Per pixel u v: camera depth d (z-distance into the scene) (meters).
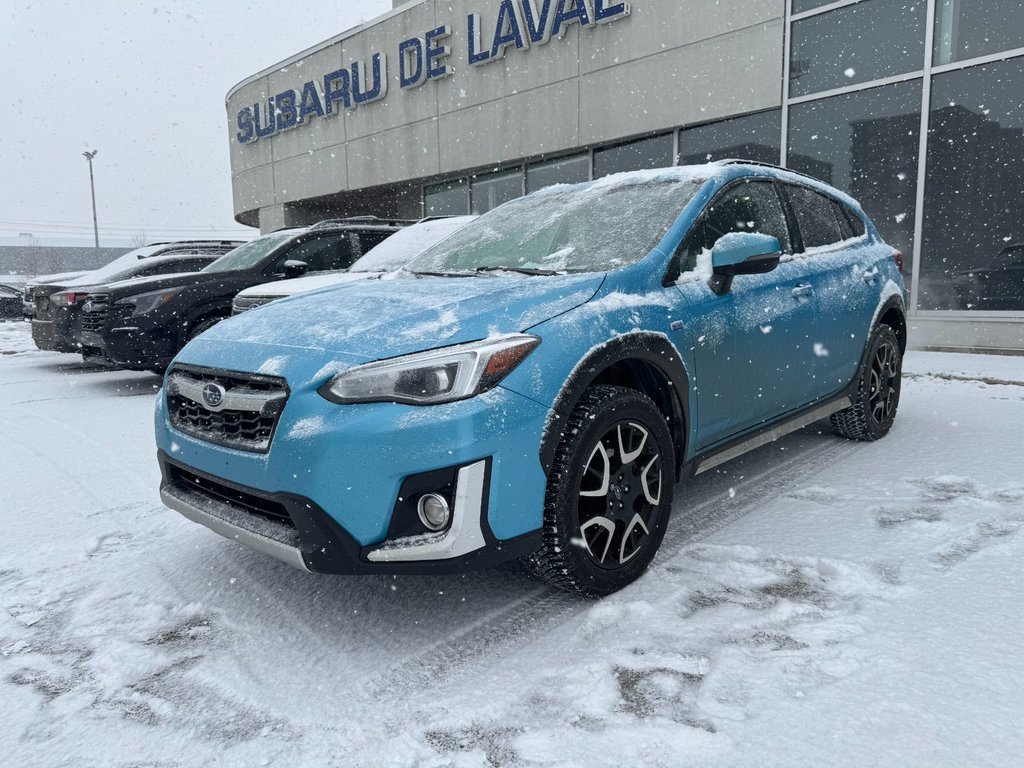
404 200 15.67
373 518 1.96
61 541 3.04
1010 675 1.75
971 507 2.92
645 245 2.78
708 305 2.75
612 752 1.57
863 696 1.70
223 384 2.28
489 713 1.74
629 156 10.62
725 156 9.52
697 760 1.52
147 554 2.89
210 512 2.33
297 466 1.99
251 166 17.84
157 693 1.92
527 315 2.23
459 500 1.96
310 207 17.41
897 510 2.94
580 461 2.17
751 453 3.95
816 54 8.48
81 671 2.04
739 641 1.99
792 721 1.63
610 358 2.29
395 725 1.72
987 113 7.34
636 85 10.12
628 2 10.01
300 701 1.85
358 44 14.16
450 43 12.52
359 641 2.14
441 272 3.11
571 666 1.93
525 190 12.25
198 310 6.56
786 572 2.44
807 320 3.31
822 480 3.41
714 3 9.21
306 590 2.51
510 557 2.06
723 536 2.78
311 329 2.32
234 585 2.57
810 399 3.49
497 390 2.03
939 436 4.11
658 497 2.48
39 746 1.71
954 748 1.51
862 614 2.10
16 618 2.37
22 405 6.48
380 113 14.07
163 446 2.54
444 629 2.19
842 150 8.38
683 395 2.60
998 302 7.43
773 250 2.75
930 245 7.82
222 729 1.75
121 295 6.45
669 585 2.37
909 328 7.99
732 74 9.14
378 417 1.96
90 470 4.16
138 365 6.46
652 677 1.85
